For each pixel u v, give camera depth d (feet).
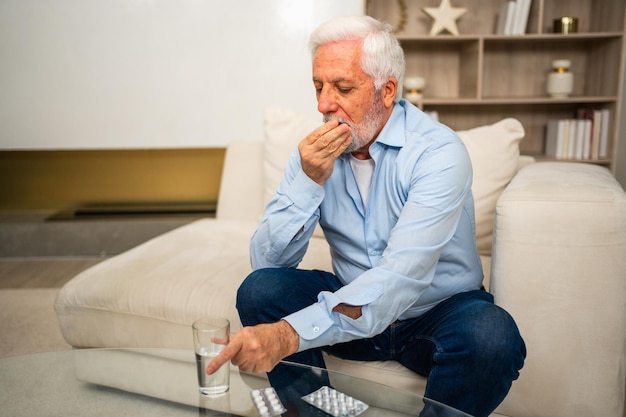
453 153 4.00
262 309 4.24
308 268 5.55
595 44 11.84
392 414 2.96
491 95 12.48
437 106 12.62
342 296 3.62
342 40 3.91
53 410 3.43
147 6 10.54
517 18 11.25
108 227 11.37
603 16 11.50
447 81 12.53
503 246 4.22
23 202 11.94
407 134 4.16
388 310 3.68
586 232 4.05
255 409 3.10
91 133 10.96
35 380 3.77
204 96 10.85
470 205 4.44
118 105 10.87
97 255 11.44
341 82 3.92
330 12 10.57
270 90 10.82
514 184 4.59
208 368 3.17
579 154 11.59
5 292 9.39
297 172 4.52
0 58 10.69
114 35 10.62
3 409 3.43
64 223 11.33
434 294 4.21
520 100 11.23
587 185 4.32
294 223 4.33
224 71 10.77
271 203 4.61
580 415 4.25
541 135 12.60
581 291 4.10
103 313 5.34
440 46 12.39
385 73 3.97
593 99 11.14
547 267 4.13
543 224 4.10
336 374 3.38
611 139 11.37
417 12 12.25
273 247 4.45
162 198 12.02
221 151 11.84
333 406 3.03
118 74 10.77
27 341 7.39
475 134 5.84
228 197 7.54
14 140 10.97
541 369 4.23
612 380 4.17
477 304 3.86
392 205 4.20
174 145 11.03
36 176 11.85
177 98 10.87
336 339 3.65
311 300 4.42
